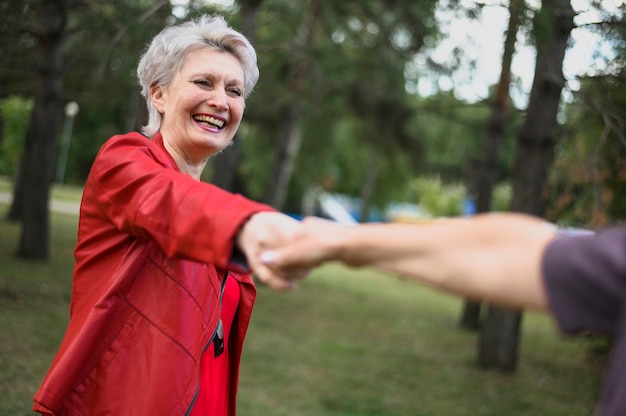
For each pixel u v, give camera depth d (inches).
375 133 572.7
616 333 29.3
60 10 340.8
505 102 418.0
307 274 39.4
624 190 309.9
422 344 423.8
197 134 83.4
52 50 420.5
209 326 78.7
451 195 1165.1
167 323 73.0
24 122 898.7
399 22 452.8
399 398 291.3
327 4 484.1
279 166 606.2
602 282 29.1
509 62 358.9
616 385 28.7
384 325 476.7
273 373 301.7
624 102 307.9
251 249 44.4
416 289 749.9
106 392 72.1
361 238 35.4
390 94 549.0
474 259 32.3
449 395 308.0
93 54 404.5
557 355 438.6
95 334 72.0
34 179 453.4
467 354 405.4
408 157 604.4
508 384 341.7
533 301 30.9
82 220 73.9
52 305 344.2
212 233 48.3
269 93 449.7
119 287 72.4
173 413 71.7
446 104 506.9
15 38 343.0
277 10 494.9
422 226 34.9
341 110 502.9
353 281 741.3
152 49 86.4
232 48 86.0
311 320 456.8
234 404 91.9
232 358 91.2
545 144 337.1
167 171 60.8
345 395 283.3
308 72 443.5
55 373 71.1
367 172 1045.8
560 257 30.2
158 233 55.6
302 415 245.4
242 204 48.3
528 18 276.7
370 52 547.8
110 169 64.3
